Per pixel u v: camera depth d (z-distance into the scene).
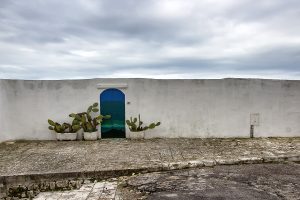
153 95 10.88
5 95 10.61
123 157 8.30
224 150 9.06
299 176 6.59
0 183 6.83
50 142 10.49
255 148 9.29
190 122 10.98
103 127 10.99
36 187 6.91
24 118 10.82
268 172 6.89
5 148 9.63
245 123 10.99
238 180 6.36
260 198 5.37
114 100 10.92
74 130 10.67
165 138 10.94
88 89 10.84
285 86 10.92
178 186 6.12
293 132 11.09
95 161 7.93
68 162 7.88
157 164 7.48
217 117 10.98
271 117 11.00
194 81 10.88
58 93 10.84
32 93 10.80
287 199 5.32
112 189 6.30
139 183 6.42
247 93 10.91
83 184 6.86
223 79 10.88
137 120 10.95
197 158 8.11
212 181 6.34
